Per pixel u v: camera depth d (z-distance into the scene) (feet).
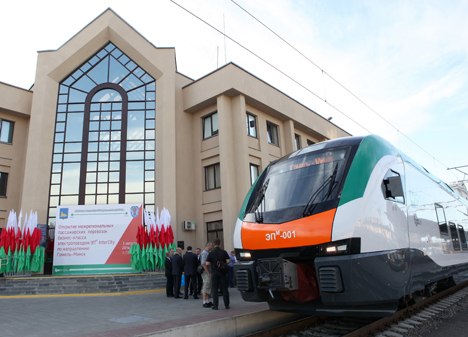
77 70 69.72
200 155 66.49
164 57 68.28
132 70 69.56
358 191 17.62
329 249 16.53
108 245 49.44
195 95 66.74
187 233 62.95
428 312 24.99
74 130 66.80
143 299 35.58
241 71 63.72
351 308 17.15
